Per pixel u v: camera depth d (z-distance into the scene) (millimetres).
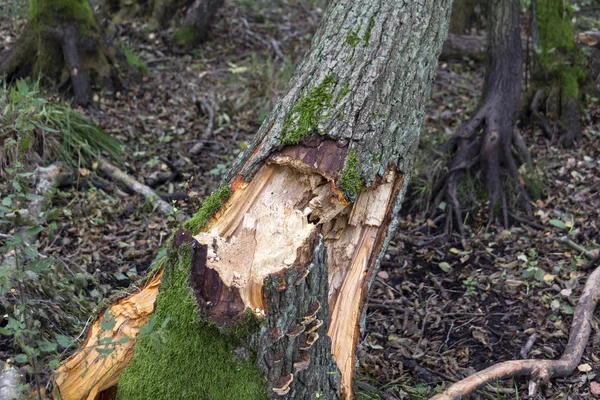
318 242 2580
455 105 7316
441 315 4363
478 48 8305
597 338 3992
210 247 2520
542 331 4109
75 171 5398
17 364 2980
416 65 3463
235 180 2932
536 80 6742
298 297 2488
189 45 8453
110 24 8391
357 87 3188
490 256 5051
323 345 2662
